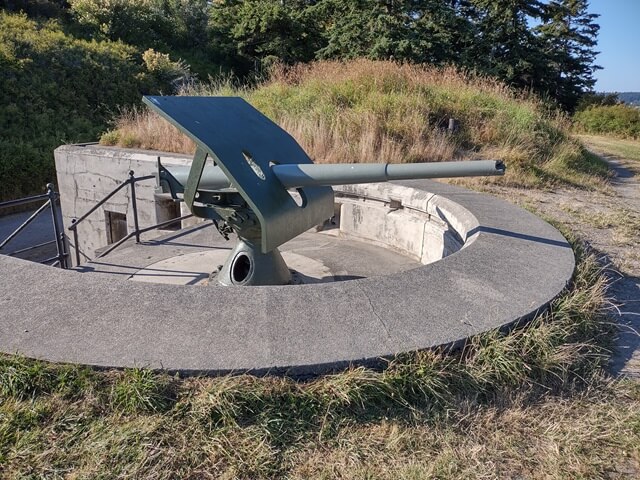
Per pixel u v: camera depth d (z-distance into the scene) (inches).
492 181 275.6
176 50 928.3
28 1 805.9
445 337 89.3
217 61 960.3
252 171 117.9
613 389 88.1
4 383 75.4
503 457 72.2
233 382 76.8
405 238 202.4
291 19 829.2
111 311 93.0
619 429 78.1
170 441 69.5
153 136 354.0
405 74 396.5
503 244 139.3
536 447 74.3
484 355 88.0
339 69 427.8
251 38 876.0
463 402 81.1
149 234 309.3
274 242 121.1
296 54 840.3
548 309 105.8
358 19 682.8
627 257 161.8
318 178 121.6
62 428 70.3
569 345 95.1
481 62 797.2
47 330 87.0
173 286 102.3
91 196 329.7
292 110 358.9
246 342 85.2
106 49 732.7
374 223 214.8
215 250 189.8
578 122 909.8
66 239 346.9
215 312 93.7
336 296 101.3
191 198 126.2
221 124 121.7
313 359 81.4
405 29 666.8
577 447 74.1
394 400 79.9
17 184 500.4
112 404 73.9
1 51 608.7
